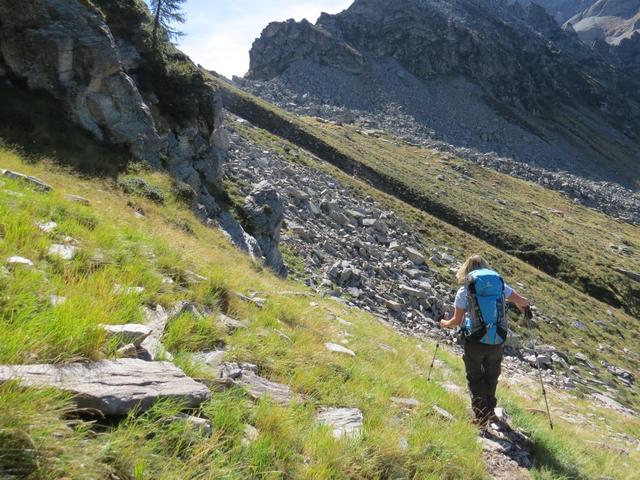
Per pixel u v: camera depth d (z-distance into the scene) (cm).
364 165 10112
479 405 686
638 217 14475
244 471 340
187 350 518
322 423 465
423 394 736
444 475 464
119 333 424
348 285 3269
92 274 587
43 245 622
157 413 341
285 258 3139
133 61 3006
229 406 404
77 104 2270
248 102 11412
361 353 923
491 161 15675
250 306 840
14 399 270
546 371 3422
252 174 4412
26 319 390
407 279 4069
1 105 1959
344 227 4678
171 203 2181
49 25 2228
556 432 873
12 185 960
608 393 3544
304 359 652
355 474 405
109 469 275
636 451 1452
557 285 6794
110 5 2992
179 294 675
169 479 292
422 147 15412
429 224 7162
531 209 11675
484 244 7288
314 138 10744
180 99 3203
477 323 668
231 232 2689
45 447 258
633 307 7638
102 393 328
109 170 2083
